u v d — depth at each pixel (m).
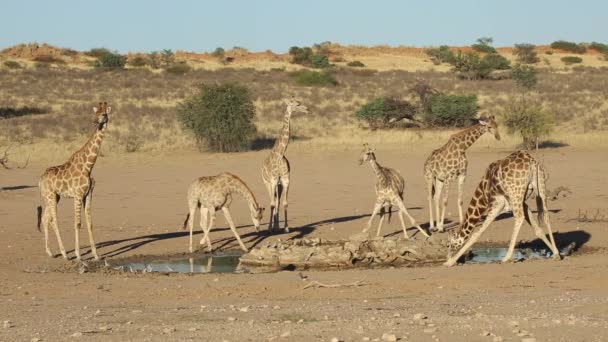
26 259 16.72
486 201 15.64
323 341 8.97
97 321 10.44
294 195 25.67
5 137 39.75
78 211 16.67
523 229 18.98
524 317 10.11
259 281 13.91
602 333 9.16
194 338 9.22
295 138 40.06
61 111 51.19
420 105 46.06
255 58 118.25
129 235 19.53
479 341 8.89
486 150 34.94
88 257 17.16
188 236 19.33
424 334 9.23
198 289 13.22
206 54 117.56
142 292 13.05
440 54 106.94
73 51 114.62
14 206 23.88
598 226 18.98
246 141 36.84
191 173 30.61
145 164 32.91
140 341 9.11
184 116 38.38
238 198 25.20
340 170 30.72
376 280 13.77
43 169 31.50
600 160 31.59
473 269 14.56
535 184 15.34
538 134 35.12
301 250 16.06
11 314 11.14
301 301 12.14
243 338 9.19
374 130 42.81
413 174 29.56
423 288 13.05
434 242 16.50
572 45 123.75
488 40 125.88
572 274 13.77
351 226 20.23
